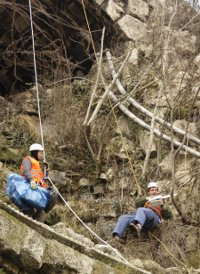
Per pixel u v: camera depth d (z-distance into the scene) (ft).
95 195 47.67
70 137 51.26
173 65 54.24
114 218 44.75
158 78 53.52
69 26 59.26
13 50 59.36
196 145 49.06
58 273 30.42
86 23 60.13
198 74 52.70
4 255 28.91
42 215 34.73
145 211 40.81
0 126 51.31
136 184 47.42
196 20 59.72
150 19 60.54
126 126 51.78
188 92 51.13
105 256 32.35
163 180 47.09
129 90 54.08
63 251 30.73
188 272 37.11
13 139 50.34
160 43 55.93
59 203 45.68
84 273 31.04
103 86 55.01
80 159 50.24
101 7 59.31
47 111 53.98
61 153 50.39
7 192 34.50
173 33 56.65
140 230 40.06
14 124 51.49
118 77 55.47
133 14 60.85
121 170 49.01
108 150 50.52
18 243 29.09
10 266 29.01
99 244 38.22
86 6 59.21
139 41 58.54
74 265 30.83
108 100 53.52
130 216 40.88
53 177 47.42
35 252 29.48
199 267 40.24
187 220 44.27
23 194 34.04
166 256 40.32
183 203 45.14
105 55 59.06
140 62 56.59
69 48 60.80
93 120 51.44
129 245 40.40
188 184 46.06
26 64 59.93
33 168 35.29
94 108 53.57
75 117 52.26
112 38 59.88
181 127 49.67
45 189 34.83
